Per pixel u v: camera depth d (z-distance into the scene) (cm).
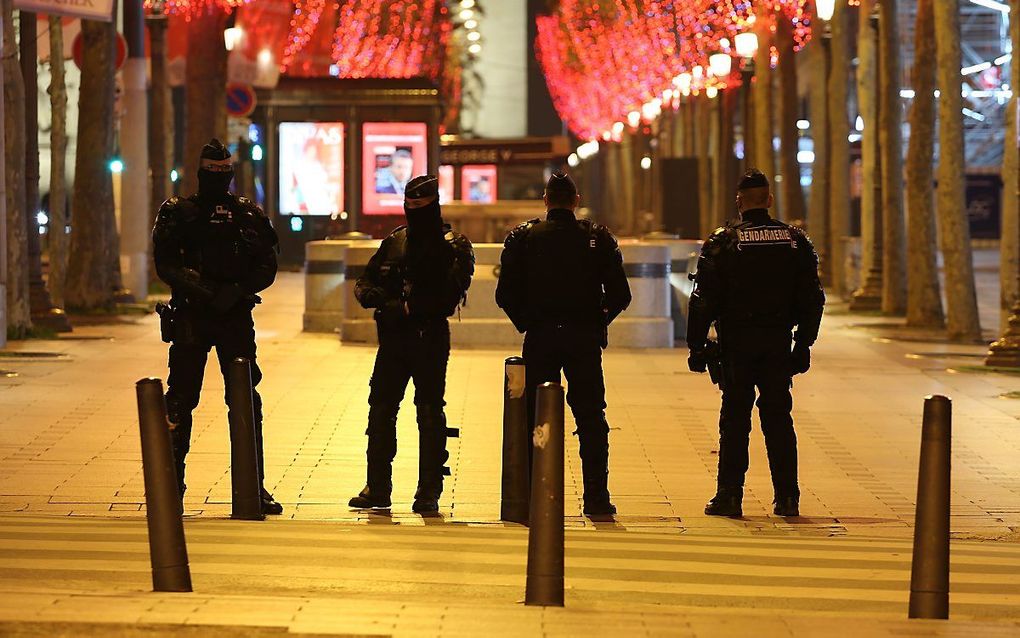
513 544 1933
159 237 2144
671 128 19662
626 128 18988
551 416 1438
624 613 1397
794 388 3944
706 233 13762
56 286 6006
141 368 4128
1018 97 5047
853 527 2200
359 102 10356
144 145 7031
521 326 2275
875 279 7181
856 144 13550
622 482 2553
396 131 10400
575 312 2248
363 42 15288
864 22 7356
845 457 2848
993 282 9969
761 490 2512
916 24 6141
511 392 2184
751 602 1588
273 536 1955
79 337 5134
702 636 1288
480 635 1251
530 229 2259
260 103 10388
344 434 3030
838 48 8125
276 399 3553
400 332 2252
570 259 2238
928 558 1437
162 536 1459
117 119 7844
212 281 2153
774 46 9438
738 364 2258
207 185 2147
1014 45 5028
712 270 2241
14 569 1658
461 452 2839
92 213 6172
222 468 2598
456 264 2239
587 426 2261
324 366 4281
